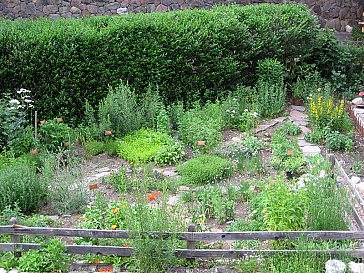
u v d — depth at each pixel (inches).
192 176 337.1
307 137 399.9
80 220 295.0
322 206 263.1
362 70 508.7
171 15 470.0
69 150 372.5
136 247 242.4
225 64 456.1
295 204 267.4
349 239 247.9
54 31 414.3
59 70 411.8
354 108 448.5
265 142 393.1
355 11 619.2
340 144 384.5
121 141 390.9
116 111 403.2
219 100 460.1
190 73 451.8
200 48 445.4
